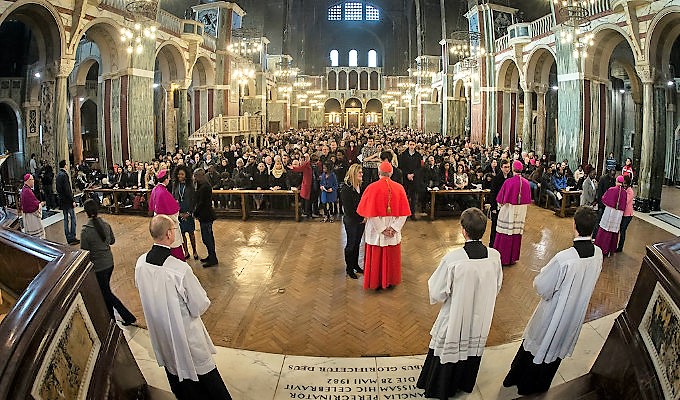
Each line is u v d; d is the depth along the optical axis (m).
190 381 4.01
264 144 24.91
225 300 7.00
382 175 7.15
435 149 17.61
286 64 41.62
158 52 21.52
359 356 5.37
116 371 3.04
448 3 34.81
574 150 17.41
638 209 14.48
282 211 12.66
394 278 7.45
